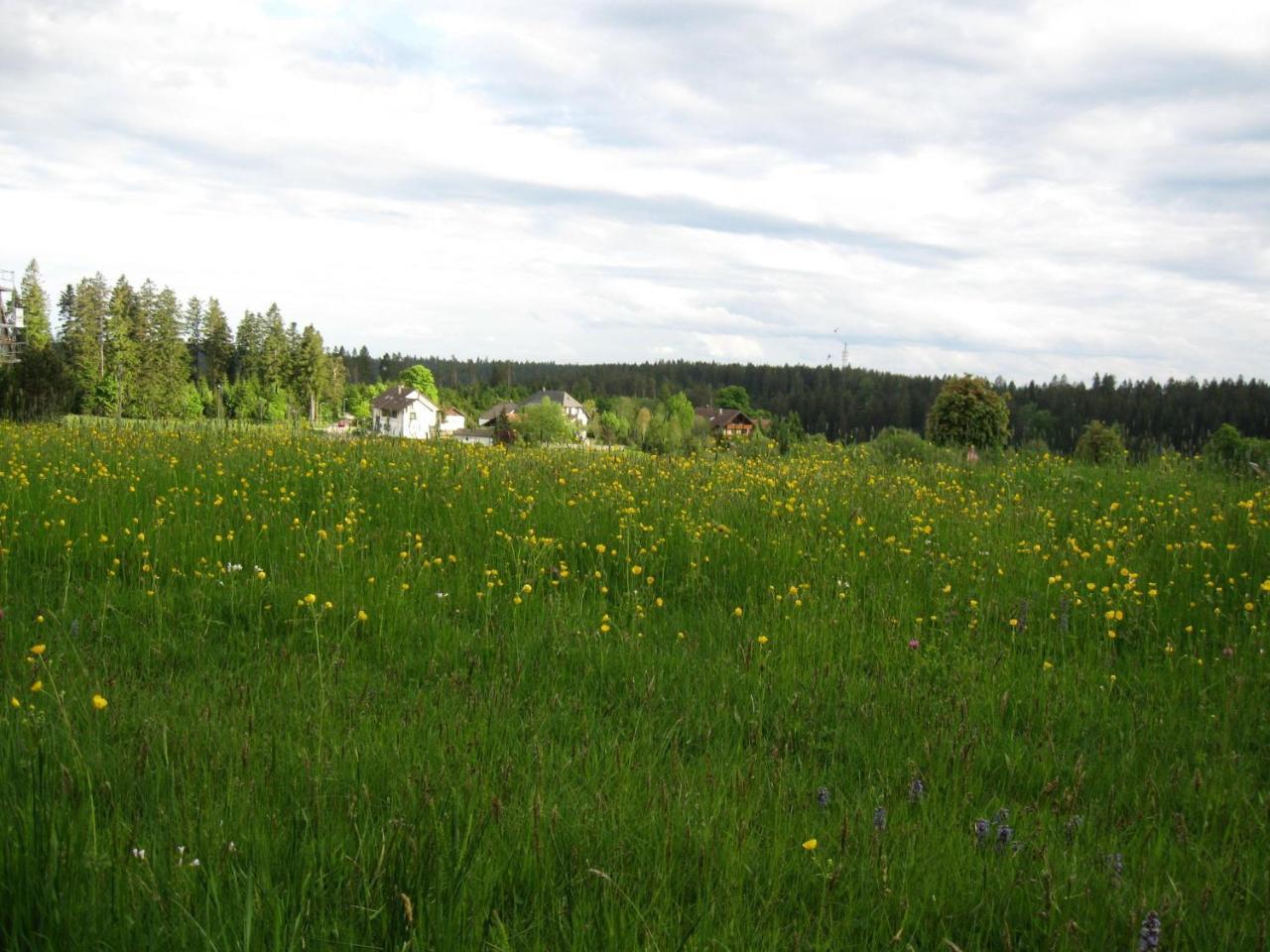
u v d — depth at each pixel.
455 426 107.75
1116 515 9.52
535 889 2.81
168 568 6.59
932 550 7.95
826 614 6.40
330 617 5.81
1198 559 7.46
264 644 5.34
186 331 95.19
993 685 5.19
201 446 12.00
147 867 2.54
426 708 4.34
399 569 6.77
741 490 9.93
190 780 3.25
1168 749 4.42
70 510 7.53
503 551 7.50
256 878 2.59
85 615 5.53
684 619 6.37
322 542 7.29
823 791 3.64
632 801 3.43
